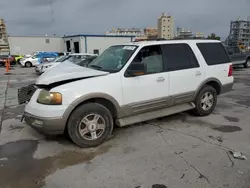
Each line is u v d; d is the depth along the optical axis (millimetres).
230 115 5090
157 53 4164
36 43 36219
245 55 16031
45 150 3422
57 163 3057
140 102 3910
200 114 4910
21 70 18969
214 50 5070
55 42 37188
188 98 4586
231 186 2529
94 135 3520
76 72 3543
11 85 10133
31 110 3334
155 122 4633
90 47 30844
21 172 2842
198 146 3523
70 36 33062
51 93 3221
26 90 3777
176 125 4461
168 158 3158
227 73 5227
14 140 3787
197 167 2916
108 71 3715
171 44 4383
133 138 3852
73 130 3359
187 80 4473
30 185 2586
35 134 4035
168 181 2631
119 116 3777
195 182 2605
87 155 3271
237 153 3254
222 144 3584
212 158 3143
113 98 3596
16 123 4656
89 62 4531
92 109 3418
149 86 3963
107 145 3590
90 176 2752
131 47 4051
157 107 4184
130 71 3754
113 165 2992
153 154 3279
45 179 2697
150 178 2693
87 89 3357
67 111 3240
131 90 3773
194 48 4695
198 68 4648
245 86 8953
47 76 3508
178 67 4375
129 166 2963
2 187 2547
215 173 2779
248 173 2773
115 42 32312
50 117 3180
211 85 5137
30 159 3162
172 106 4477
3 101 6746
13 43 35031
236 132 4086
